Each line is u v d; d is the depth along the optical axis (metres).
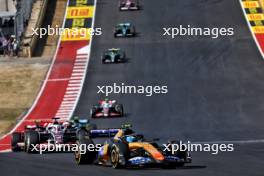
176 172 91.75
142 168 99.00
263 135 169.75
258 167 96.44
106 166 104.69
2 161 119.06
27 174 97.75
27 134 135.75
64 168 103.62
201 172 91.19
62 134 137.00
